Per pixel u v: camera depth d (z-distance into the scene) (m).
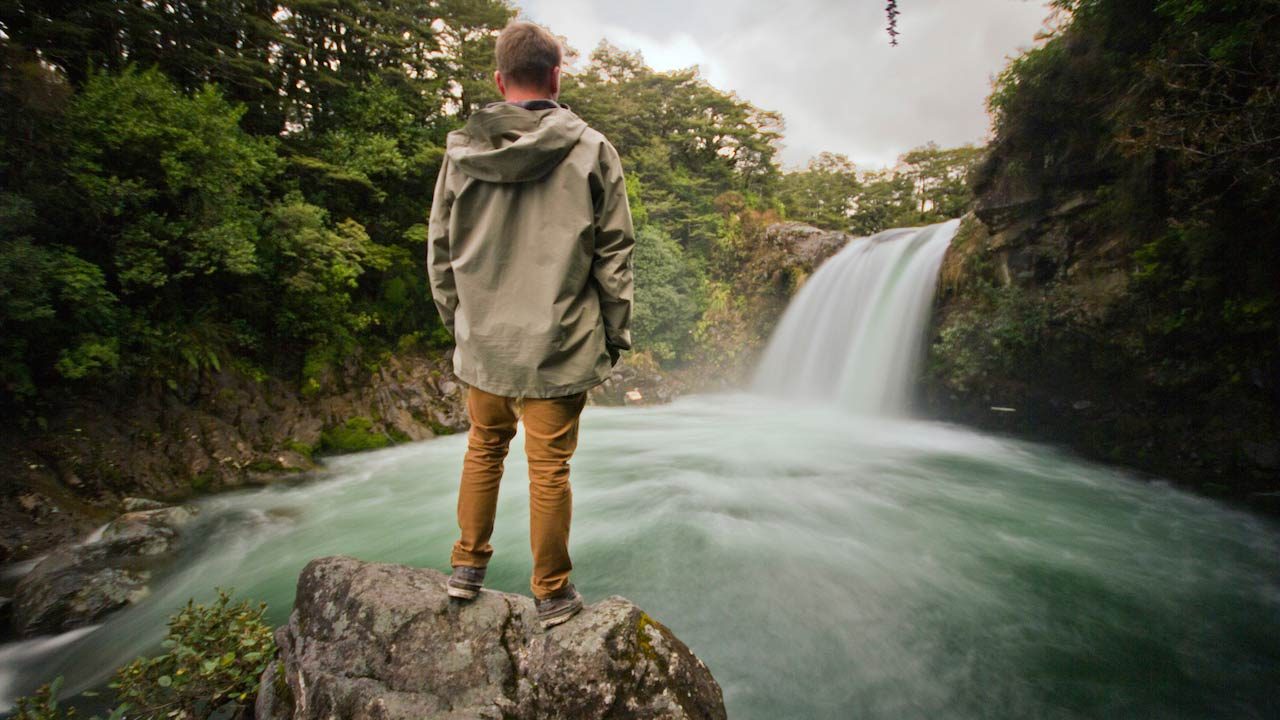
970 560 5.70
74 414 8.35
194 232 9.23
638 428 13.84
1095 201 10.02
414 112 16.53
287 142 14.23
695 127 36.53
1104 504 7.50
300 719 1.83
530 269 1.53
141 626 4.89
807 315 18.69
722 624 4.46
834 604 4.77
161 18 11.93
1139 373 9.13
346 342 12.97
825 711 3.53
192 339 10.27
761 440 12.04
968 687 3.78
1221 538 6.34
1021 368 11.10
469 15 17.70
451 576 2.00
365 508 8.02
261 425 10.50
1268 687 3.84
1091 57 9.08
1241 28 5.62
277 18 14.87
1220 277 7.66
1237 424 7.87
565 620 1.90
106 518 7.45
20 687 4.11
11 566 6.28
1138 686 3.82
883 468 9.45
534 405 1.65
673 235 25.55
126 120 8.39
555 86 1.65
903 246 16.17
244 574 5.89
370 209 15.48
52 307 7.49
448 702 1.72
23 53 7.95
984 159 11.95
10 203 7.09
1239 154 5.97
